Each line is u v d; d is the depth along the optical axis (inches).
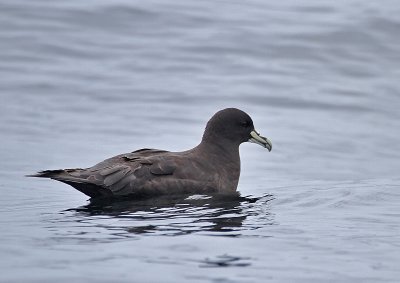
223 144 583.2
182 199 543.2
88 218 491.8
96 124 800.3
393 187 605.6
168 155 563.5
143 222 478.9
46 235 447.2
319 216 504.4
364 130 820.0
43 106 835.4
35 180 636.7
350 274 385.7
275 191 595.2
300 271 389.1
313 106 868.0
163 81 901.2
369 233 458.9
